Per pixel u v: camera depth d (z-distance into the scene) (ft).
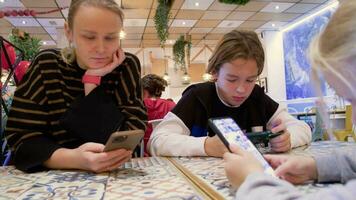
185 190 1.92
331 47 1.32
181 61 26.48
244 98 4.13
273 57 26.96
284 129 3.67
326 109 1.45
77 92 3.44
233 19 22.99
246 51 3.78
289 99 26.18
